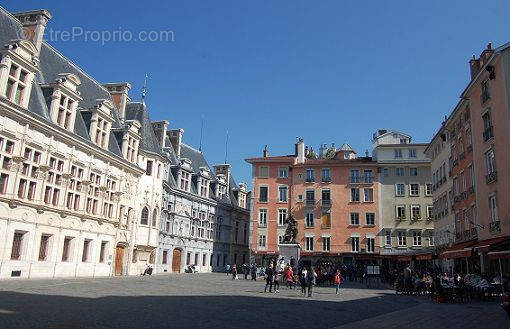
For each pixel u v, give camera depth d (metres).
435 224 52.03
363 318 16.61
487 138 33.47
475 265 35.88
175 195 56.66
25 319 11.55
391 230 61.03
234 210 73.25
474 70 37.88
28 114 28.75
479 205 35.12
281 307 18.88
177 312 15.16
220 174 72.94
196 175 63.84
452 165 43.75
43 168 30.36
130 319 12.79
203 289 27.22
